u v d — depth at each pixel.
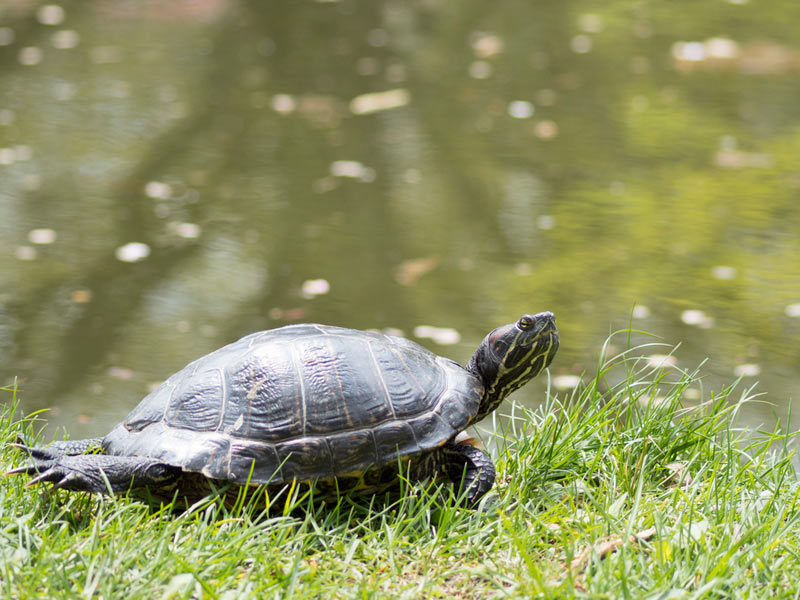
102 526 2.95
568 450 3.55
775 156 8.90
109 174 8.36
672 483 3.50
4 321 5.86
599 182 8.36
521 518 3.13
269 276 6.58
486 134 9.52
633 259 6.85
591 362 5.40
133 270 6.65
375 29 13.59
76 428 4.77
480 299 6.25
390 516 3.15
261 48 12.54
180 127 9.62
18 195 7.85
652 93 10.84
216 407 3.20
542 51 12.60
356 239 7.25
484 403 3.79
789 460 3.46
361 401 3.21
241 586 2.65
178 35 13.07
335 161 8.81
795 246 7.04
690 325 5.86
